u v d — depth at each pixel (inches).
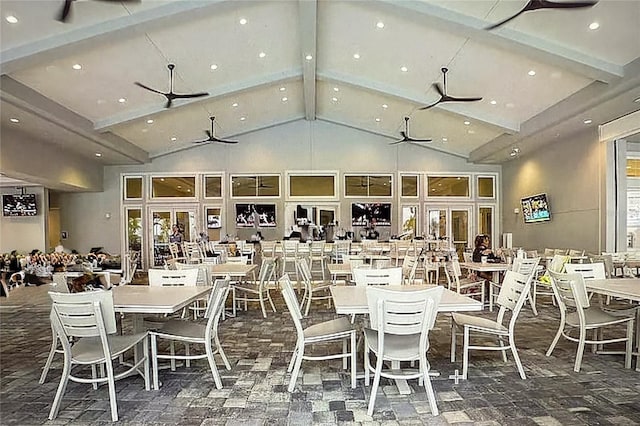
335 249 386.3
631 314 152.4
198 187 492.4
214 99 352.2
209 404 123.1
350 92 387.5
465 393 128.8
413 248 366.9
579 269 183.9
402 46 282.2
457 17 228.4
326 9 249.9
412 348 122.5
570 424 109.0
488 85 308.7
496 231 503.5
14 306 288.4
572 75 268.4
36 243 489.4
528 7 168.6
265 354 170.1
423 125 431.5
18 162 336.8
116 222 497.7
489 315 239.8
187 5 220.1
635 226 397.4
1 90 244.8
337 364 156.1
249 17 249.1
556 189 394.9
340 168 491.2
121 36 226.8
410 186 496.1
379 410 118.1
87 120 338.3
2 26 203.3
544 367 150.3
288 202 489.7
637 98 264.2
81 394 131.0
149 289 157.0
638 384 134.3
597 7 199.6
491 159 474.9
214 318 144.4
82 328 116.0
